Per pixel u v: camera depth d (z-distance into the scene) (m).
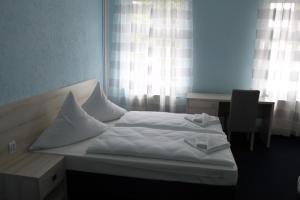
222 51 4.48
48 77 2.98
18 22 2.44
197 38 4.48
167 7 4.30
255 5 4.27
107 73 4.76
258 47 4.25
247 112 3.86
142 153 2.47
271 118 4.00
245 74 4.51
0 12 2.22
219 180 2.31
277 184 3.07
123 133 2.84
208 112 4.18
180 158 2.41
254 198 2.79
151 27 4.36
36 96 2.73
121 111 3.73
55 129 2.75
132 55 4.51
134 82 4.61
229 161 2.35
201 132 3.11
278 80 4.30
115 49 4.61
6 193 2.23
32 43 2.66
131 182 2.47
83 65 3.87
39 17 2.76
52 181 2.33
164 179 2.40
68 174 2.57
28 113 2.61
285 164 3.56
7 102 2.36
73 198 2.62
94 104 3.54
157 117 3.50
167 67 4.49
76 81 3.67
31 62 2.66
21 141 2.53
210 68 4.57
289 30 4.16
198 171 2.32
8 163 2.36
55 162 2.39
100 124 3.12
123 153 2.50
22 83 2.54
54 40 3.06
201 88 4.66
